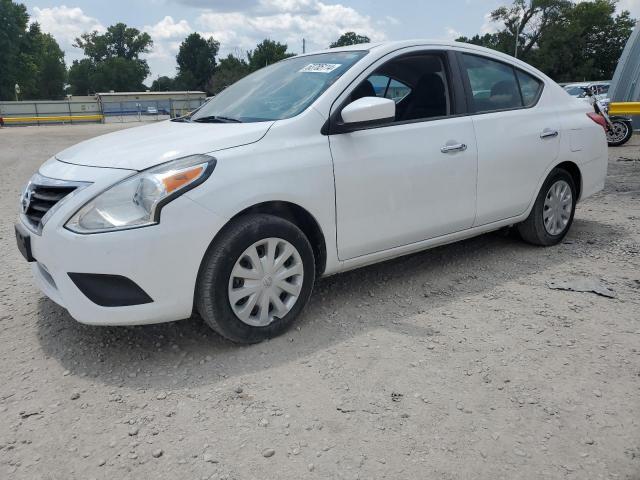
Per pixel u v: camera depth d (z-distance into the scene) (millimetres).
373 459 2283
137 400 2721
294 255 3242
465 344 3209
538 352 3107
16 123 46531
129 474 2230
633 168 9461
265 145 3145
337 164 3357
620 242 5086
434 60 4027
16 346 3273
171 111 52969
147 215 2775
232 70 81625
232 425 2514
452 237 4133
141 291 2824
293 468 2242
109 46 113625
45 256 2932
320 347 3193
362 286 4090
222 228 2980
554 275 4262
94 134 26828
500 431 2443
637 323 3441
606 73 68250
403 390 2756
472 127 4074
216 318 3018
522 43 62375
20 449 2385
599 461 2258
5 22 69062
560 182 4824
